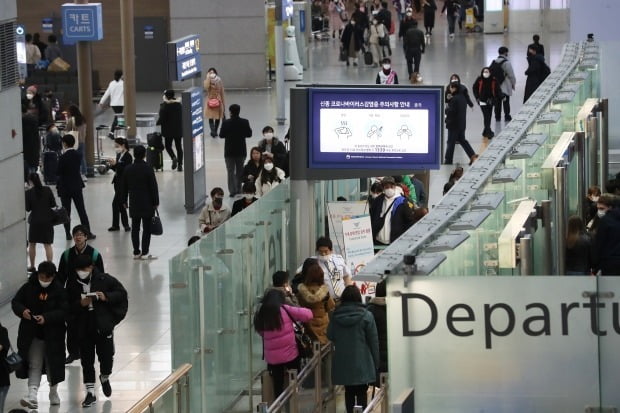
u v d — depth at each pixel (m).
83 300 20.39
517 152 16.42
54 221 28.16
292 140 24.12
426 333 10.77
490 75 43.44
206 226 26.97
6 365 18.98
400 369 10.82
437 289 10.74
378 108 24.03
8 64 26.80
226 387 19.44
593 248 19.44
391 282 10.78
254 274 21.12
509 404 10.77
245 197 27.03
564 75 23.42
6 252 26.70
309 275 19.95
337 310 17.97
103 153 43.62
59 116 44.91
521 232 14.23
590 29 35.00
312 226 24.33
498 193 14.04
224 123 36.41
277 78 47.34
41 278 20.14
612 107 28.55
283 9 47.12
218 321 18.98
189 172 34.59
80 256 20.53
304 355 19.25
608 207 20.30
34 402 20.17
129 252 30.64
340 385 19.20
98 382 21.69
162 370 22.12
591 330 10.68
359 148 24.14
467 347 10.76
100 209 35.53
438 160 24.09
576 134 20.88
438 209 13.19
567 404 10.75
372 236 25.05
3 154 26.56
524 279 10.68
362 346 17.86
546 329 10.71
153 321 25.00
